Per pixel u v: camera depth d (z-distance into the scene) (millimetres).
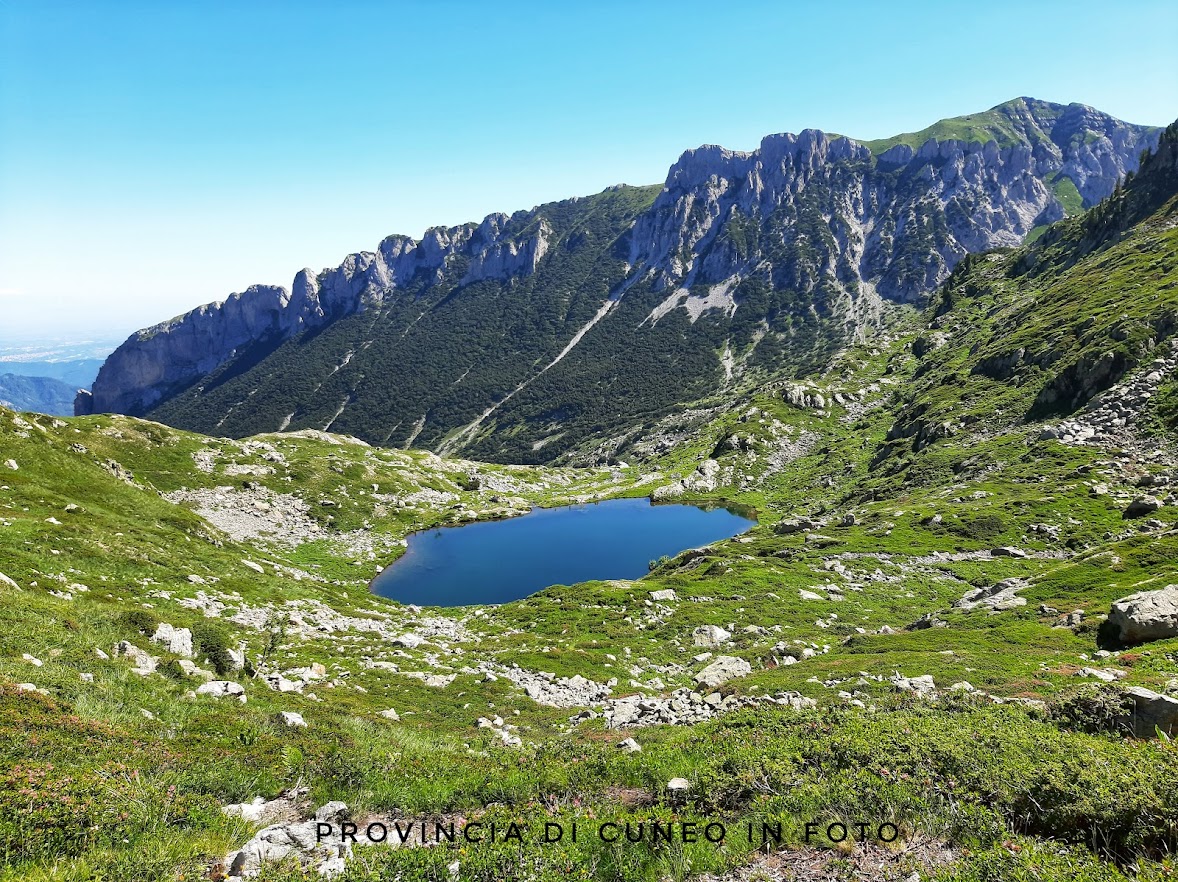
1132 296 125625
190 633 30766
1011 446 101438
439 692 38750
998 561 68250
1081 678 28359
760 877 9992
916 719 16328
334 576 103312
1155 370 95312
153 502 72562
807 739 15188
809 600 64250
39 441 68688
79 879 9539
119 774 13523
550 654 49781
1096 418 94562
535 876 9938
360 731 22656
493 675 43406
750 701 31453
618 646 55031
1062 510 74062
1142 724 15594
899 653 40625
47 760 13523
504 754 19219
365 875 9805
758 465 183750
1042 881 8547
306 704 28203
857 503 118000
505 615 70750
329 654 42688
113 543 49188
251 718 20688
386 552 118875
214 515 115312
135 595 40875
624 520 150625
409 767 16609
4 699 16250
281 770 15992
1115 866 9203
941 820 10859
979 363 151750
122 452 123812
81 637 24828
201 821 12586
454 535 135500
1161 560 47938
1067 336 127625
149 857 10469
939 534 77875
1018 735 13812
